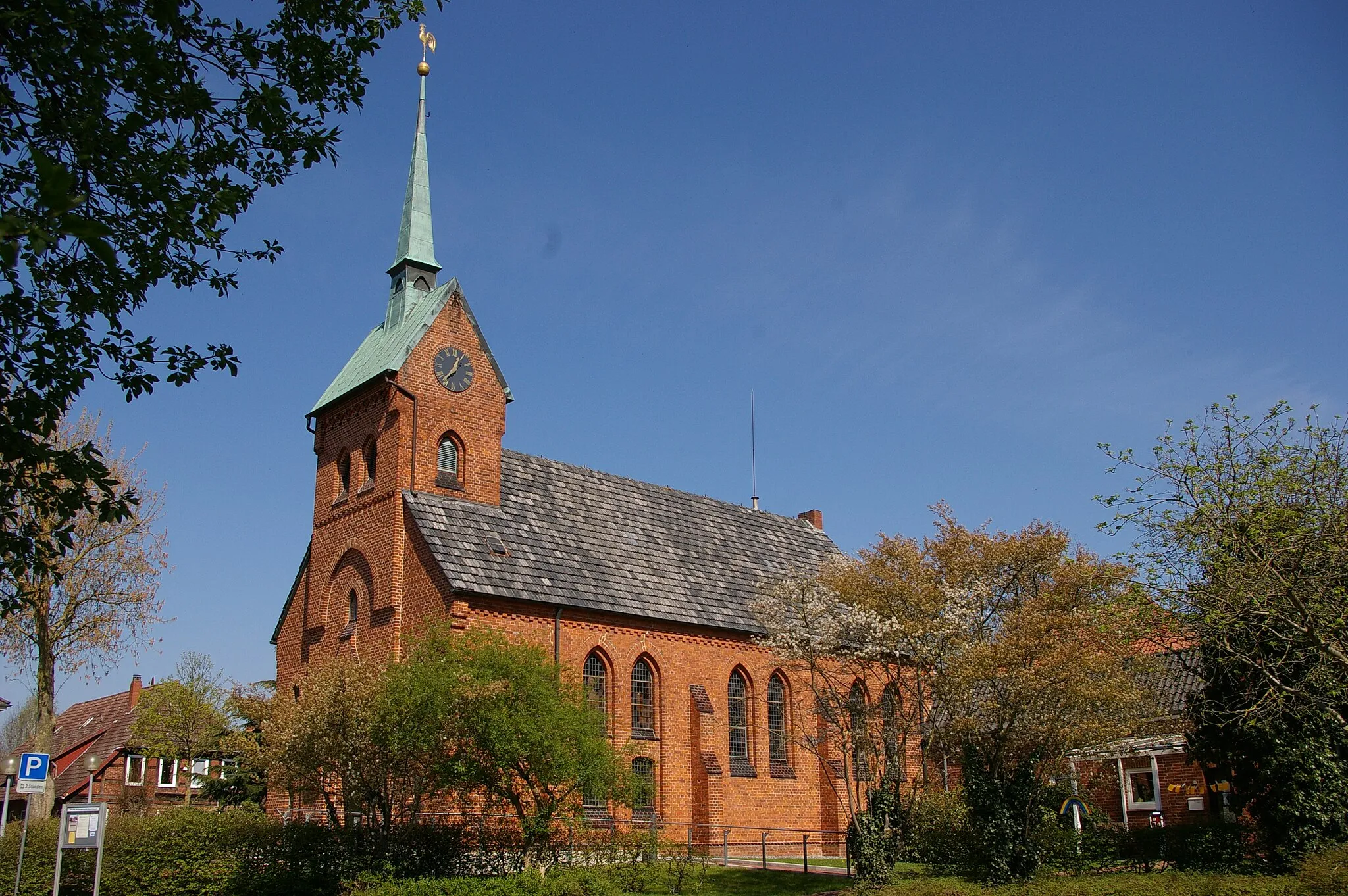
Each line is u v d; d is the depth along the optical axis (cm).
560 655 3753
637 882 2792
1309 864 2170
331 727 2705
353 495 3988
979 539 3797
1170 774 3962
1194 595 2456
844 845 4416
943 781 3756
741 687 4391
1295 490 2417
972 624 3136
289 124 1515
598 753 2720
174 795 5953
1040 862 2739
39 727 3650
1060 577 3556
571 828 2862
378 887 2427
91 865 2595
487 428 4069
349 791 2800
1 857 2539
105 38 1259
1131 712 2797
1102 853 2988
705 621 4256
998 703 2688
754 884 2973
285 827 2761
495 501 4028
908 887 2484
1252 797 2644
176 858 2661
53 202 726
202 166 1459
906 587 3077
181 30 1352
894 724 2988
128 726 6112
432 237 4444
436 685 2572
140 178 1292
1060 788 3519
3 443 1235
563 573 3931
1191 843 2764
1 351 1330
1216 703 2659
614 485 4703
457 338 4047
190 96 1337
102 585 4006
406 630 3619
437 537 3647
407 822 2898
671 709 4062
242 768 4322
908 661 3081
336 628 3941
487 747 2589
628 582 4150
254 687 4197
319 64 1512
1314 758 2500
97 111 1277
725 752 4206
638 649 4019
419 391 3881
